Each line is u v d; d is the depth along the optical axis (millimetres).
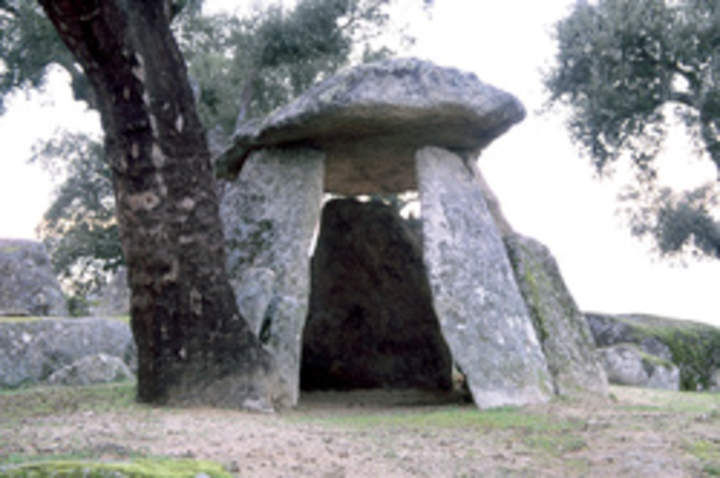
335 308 13844
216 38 21250
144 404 7434
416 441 5871
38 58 17938
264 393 7824
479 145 10641
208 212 7680
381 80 9156
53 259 22844
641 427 6238
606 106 19109
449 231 9609
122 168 7234
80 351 11391
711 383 14773
